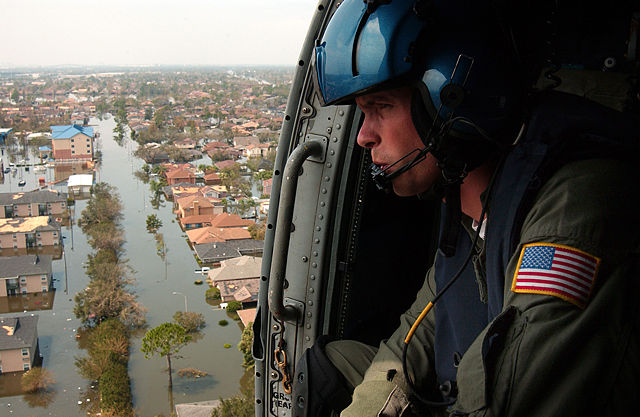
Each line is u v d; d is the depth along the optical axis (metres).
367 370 1.06
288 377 1.52
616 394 0.54
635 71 0.97
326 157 1.44
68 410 18.50
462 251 0.88
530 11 0.75
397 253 1.58
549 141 0.65
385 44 0.73
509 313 0.60
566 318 0.56
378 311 1.60
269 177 46.34
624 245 0.57
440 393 1.00
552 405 0.55
